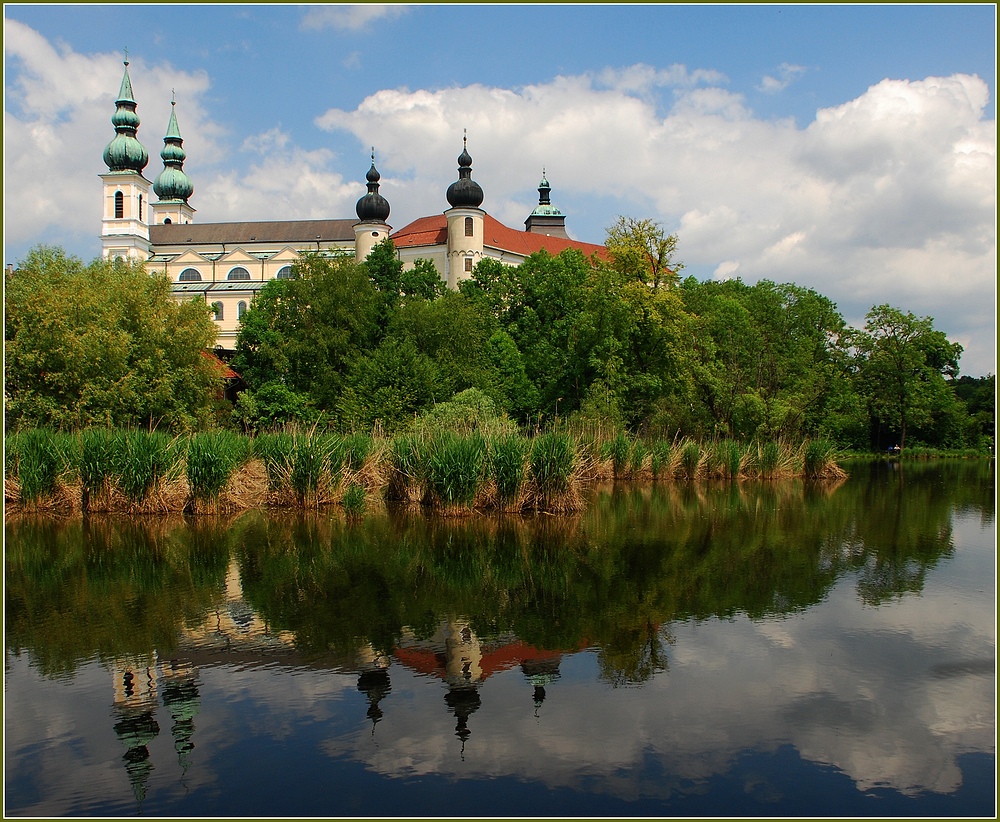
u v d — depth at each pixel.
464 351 38.41
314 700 6.16
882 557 11.92
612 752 5.28
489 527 14.52
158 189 110.44
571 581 10.21
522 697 6.22
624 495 20.44
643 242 34.75
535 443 16.72
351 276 41.31
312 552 12.07
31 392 22.61
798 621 8.34
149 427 24.75
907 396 49.78
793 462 26.59
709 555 11.99
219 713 5.91
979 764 5.15
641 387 32.41
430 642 7.61
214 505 15.84
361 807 4.59
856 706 6.05
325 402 37.84
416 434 18.70
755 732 5.60
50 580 10.20
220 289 79.31
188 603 9.05
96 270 28.39
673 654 7.26
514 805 4.61
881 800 4.70
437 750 5.31
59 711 5.96
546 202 107.56
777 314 48.69
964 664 6.98
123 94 93.50
